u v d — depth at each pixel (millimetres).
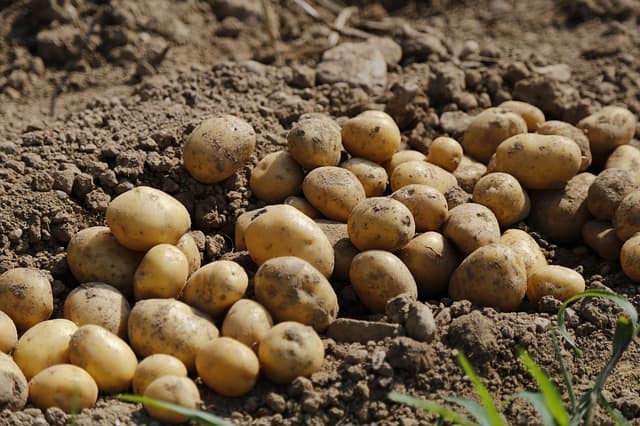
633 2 7496
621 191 4961
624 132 5574
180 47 7055
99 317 4301
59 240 4887
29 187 4992
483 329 4211
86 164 5098
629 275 4742
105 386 4051
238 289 4273
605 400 3920
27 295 4402
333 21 7484
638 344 4457
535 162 5066
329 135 4992
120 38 6965
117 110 5672
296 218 4434
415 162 5094
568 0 7613
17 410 3924
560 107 6012
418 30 6973
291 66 6516
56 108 6371
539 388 4184
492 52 6645
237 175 5121
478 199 5012
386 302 4402
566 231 5125
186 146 4938
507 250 4457
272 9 7488
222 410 3945
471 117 5977
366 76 6277
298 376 4012
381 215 4492
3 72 6789
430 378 4109
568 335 4152
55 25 7023
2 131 5773
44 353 4148
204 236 4938
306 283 4230
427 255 4621
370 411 4000
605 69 6676
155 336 4113
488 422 3605
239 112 5680
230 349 3936
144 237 4438
